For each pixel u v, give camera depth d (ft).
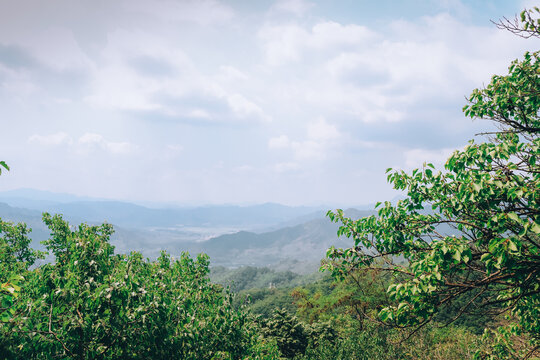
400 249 16.90
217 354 20.81
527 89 18.44
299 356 64.13
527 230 13.82
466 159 15.57
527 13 17.28
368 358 46.47
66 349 12.83
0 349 11.62
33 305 13.11
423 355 43.78
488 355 21.36
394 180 17.16
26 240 37.06
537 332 19.84
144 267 23.91
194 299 22.22
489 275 15.02
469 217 15.88
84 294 14.26
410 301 15.61
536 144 16.78
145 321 14.79
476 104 19.67
